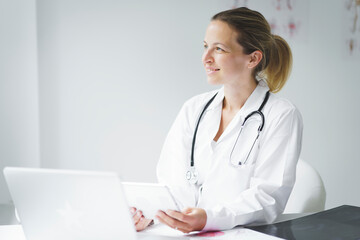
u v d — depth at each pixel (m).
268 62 1.32
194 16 2.59
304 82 2.85
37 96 2.33
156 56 2.56
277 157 1.20
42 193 0.81
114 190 0.75
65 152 2.45
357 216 1.10
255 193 1.12
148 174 2.60
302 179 1.48
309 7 2.81
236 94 1.32
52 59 2.39
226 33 1.20
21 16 2.27
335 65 2.91
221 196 1.25
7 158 2.31
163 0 2.54
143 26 2.52
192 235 0.99
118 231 0.79
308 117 2.89
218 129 1.35
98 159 2.51
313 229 1.00
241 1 2.66
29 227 0.86
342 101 2.95
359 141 3.00
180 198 1.31
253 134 1.26
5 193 2.30
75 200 0.78
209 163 1.31
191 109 1.46
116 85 2.51
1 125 2.29
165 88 2.59
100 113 2.49
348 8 2.91
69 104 2.44
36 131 2.34
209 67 1.24
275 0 2.73
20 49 2.29
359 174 3.02
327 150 2.95
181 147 1.40
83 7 2.43
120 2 2.48
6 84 2.28
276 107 1.26
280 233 0.97
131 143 2.56
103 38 2.47
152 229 1.04
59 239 0.85
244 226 1.06
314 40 2.85
